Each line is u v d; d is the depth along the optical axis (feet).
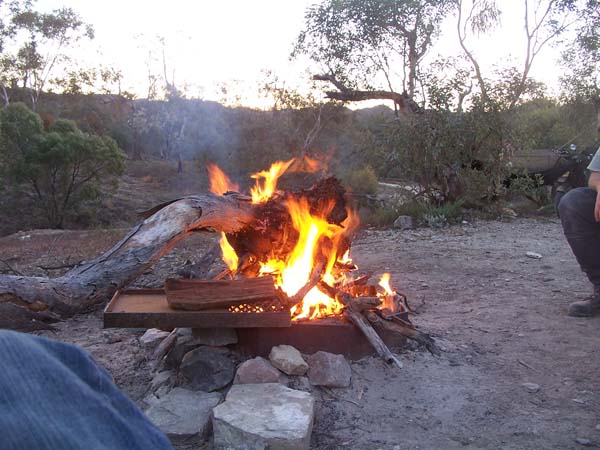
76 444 2.48
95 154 83.46
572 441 9.39
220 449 9.06
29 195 84.28
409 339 12.43
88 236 41.34
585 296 17.22
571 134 51.98
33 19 143.43
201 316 10.33
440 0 45.47
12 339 2.76
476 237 28.27
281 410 9.37
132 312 10.29
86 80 164.14
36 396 2.56
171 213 12.80
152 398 10.46
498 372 11.79
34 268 26.55
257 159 83.71
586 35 50.83
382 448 9.18
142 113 159.53
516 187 35.76
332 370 10.69
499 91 35.12
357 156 66.28
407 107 44.19
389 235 30.07
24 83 151.64
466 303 16.84
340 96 47.65
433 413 10.21
